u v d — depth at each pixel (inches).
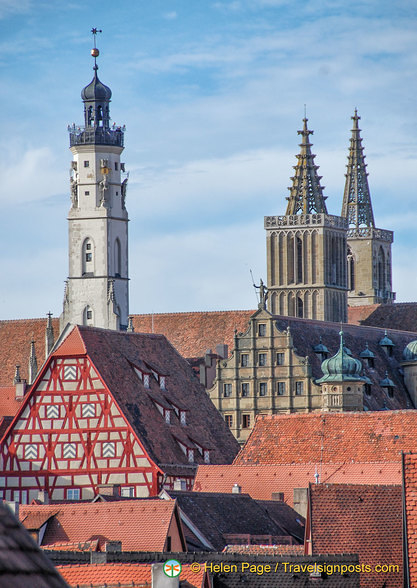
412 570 3688.5
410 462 3828.7
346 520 5767.7
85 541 6855.3
